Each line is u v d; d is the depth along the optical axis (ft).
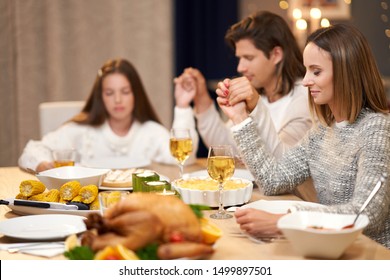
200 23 17.52
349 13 17.44
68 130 10.54
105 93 10.41
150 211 4.23
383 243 6.31
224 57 17.74
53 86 16.56
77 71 16.84
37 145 9.50
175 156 7.71
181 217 4.25
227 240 5.03
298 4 17.47
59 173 6.99
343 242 4.33
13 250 4.76
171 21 17.53
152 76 17.63
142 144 10.60
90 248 4.30
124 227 4.22
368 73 6.18
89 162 8.96
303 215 4.64
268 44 9.19
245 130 7.00
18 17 16.05
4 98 16.17
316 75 6.24
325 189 6.54
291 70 9.34
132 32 17.34
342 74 6.10
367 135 5.95
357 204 5.19
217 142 10.16
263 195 6.94
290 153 6.97
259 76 9.37
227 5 17.61
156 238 4.22
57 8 16.43
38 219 5.35
